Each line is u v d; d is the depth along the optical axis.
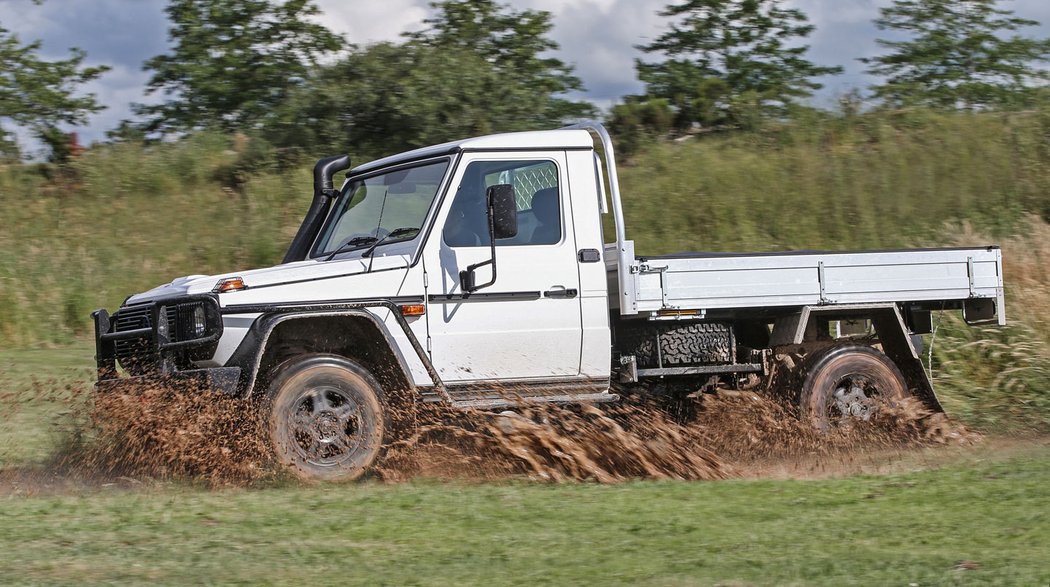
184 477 11.16
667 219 32.59
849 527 8.80
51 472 12.06
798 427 13.38
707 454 12.82
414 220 12.38
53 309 25.59
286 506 9.70
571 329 12.45
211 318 11.16
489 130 41.44
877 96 43.19
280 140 40.03
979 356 19.33
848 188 34.53
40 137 41.00
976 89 50.19
